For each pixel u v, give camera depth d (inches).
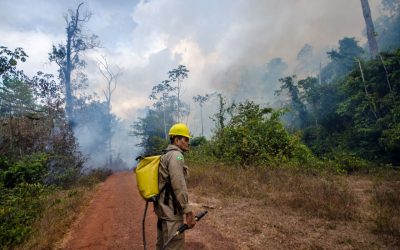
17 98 824.9
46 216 303.6
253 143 582.2
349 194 309.7
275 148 600.4
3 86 807.7
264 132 609.3
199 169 534.3
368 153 1273.4
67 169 682.8
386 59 1350.9
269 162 540.1
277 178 417.1
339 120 1707.7
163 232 125.0
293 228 226.8
